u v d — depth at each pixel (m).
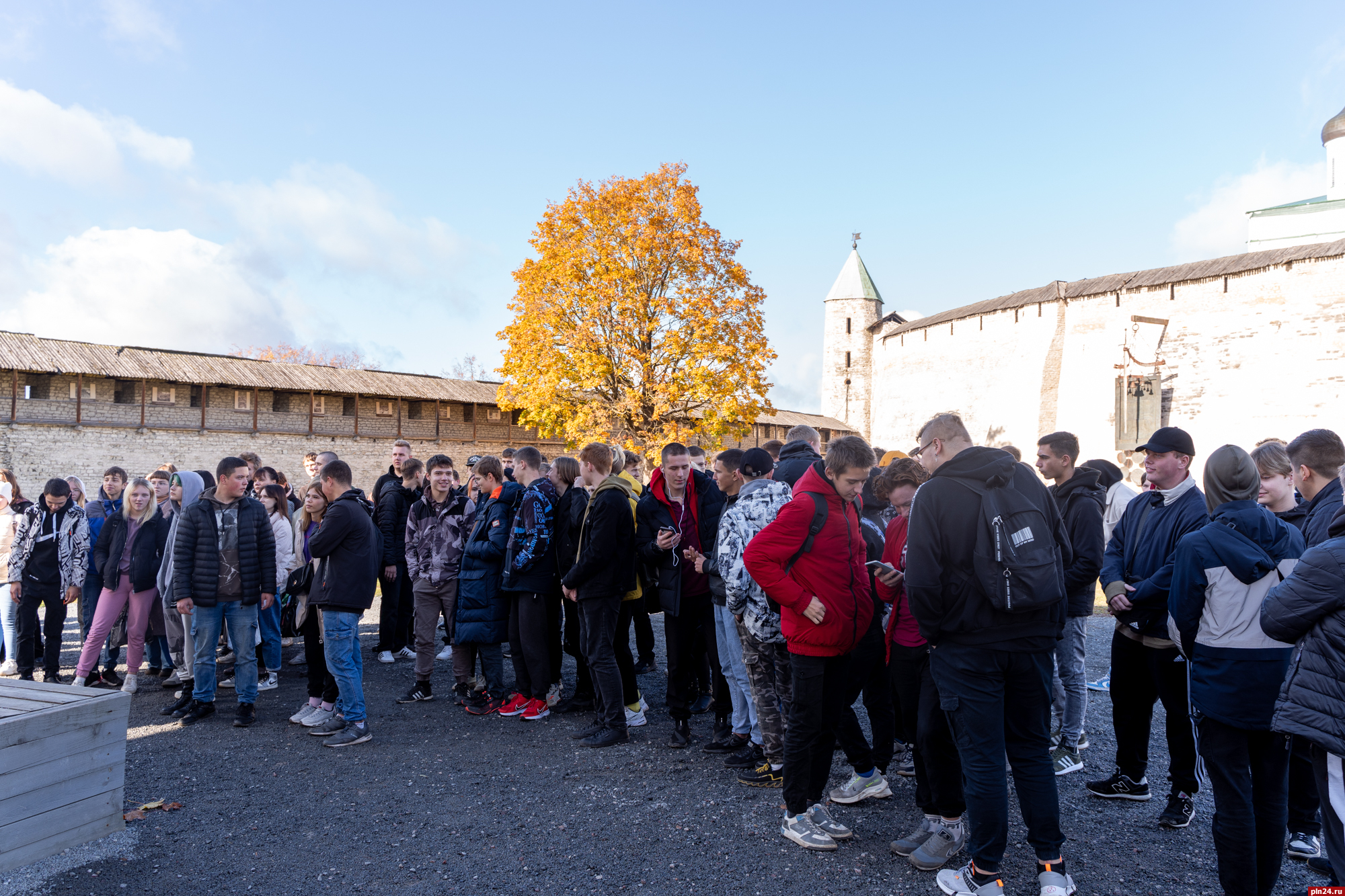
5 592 6.79
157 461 26.66
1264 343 28.88
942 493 2.88
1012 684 2.88
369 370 33.19
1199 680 2.81
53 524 6.59
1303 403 27.59
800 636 3.29
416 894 3.03
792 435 4.93
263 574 5.42
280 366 30.34
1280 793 2.77
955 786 3.21
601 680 4.95
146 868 3.25
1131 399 32.31
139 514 6.30
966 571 2.83
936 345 42.34
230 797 4.07
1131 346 32.88
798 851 3.38
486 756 4.72
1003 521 2.76
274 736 5.12
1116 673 3.94
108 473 7.47
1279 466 3.67
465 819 3.77
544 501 5.41
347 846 3.47
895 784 4.30
